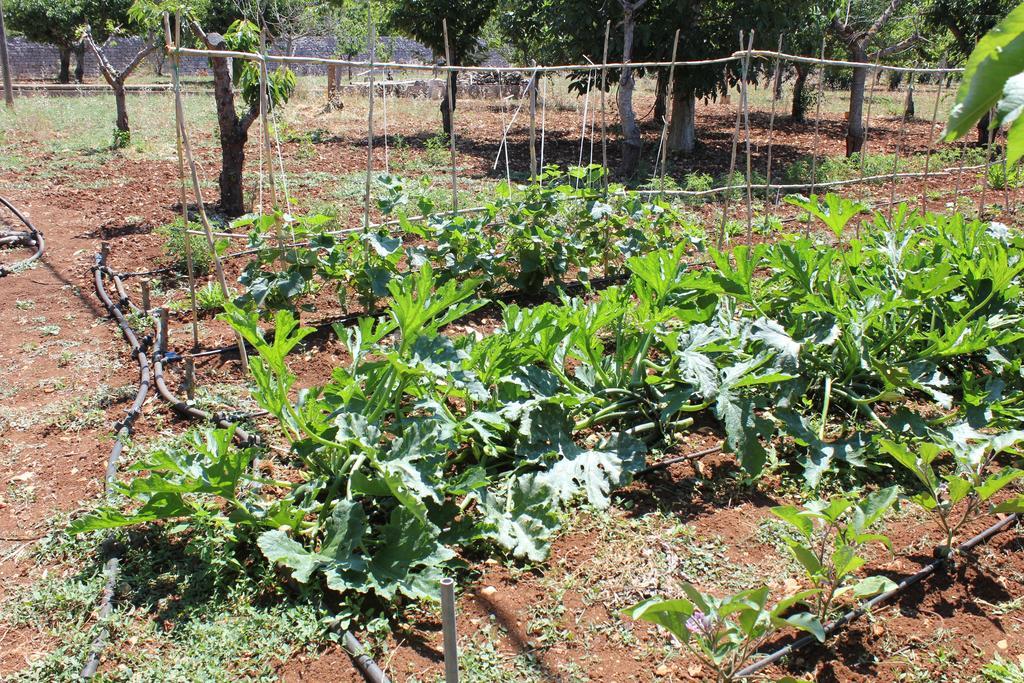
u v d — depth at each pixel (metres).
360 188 12.00
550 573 3.94
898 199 11.67
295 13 23.14
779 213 10.91
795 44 16.86
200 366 6.15
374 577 3.63
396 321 4.38
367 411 4.34
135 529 4.16
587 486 4.39
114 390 5.70
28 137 16.05
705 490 4.62
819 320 5.36
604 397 5.18
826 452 4.71
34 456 4.94
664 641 3.53
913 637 3.56
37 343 6.54
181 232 8.48
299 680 3.31
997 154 15.20
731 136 18.88
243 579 3.78
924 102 29.12
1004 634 3.63
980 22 18.06
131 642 3.49
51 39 30.75
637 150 13.52
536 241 7.32
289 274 6.57
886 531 4.28
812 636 3.50
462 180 13.05
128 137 15.25
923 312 5.88
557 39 15.62
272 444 5.00
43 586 3.84
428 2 18.14
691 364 4.79
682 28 14.23
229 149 10.27
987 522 4.36
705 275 5.38
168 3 9.25
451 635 2.73
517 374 4.88
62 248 9.00
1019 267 5.70
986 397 5.09
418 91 25.50
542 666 3.40
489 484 4.39
